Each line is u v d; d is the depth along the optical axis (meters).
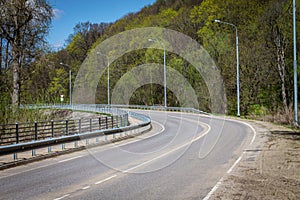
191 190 8.00
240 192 7.72
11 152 12.00
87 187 8.50
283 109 33.03
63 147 15.63
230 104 43.25
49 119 22.42
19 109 21.33
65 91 57.31
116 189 8.23
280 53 39.50
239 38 44.91
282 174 9.60
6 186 8.78
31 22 27.94
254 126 26.52
